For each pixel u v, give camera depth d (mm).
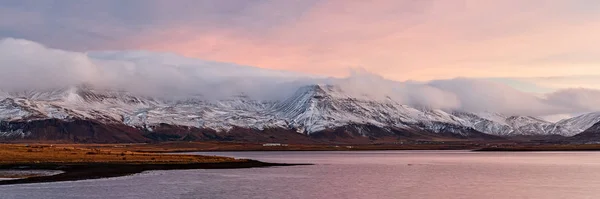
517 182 113250
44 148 188125
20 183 99562
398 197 87750
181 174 126125
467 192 94750
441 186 104125
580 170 154750
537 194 92188
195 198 84188
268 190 95562
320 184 107000
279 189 97250
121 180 108250
